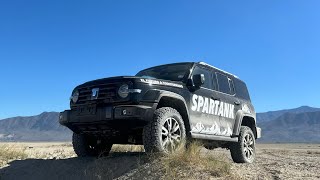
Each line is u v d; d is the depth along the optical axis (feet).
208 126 16.29
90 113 14.19
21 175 15.07
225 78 18.66
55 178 14.32
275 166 15.96
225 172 12.57
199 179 11.77
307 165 16.74
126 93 13.85
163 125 13.87
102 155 16.12
